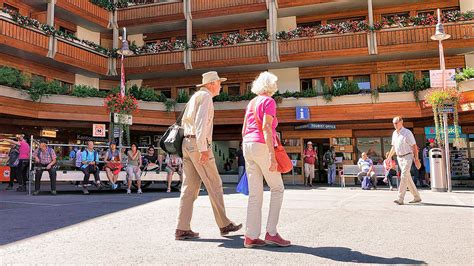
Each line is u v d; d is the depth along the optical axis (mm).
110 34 23828
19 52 17953
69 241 4285
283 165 4098
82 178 11898
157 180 12719
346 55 19312
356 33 19219
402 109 18016
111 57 22031
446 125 12453
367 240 4301
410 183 8117
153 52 21609
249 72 21938
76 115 18469
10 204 8070
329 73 20906
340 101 18812
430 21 18484
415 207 7328
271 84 4289
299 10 21156
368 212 6582
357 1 20109
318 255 3631
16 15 17172
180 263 3363
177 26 22938
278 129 20422
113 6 22875
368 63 20453
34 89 17406
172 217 6066
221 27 22844
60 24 21328
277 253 3719
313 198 9344
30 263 3369
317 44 19625
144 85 23188
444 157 12719
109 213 6543
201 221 5699
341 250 3830
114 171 12109
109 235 4637
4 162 17781
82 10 21062
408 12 20453
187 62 21109
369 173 14141
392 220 5703
